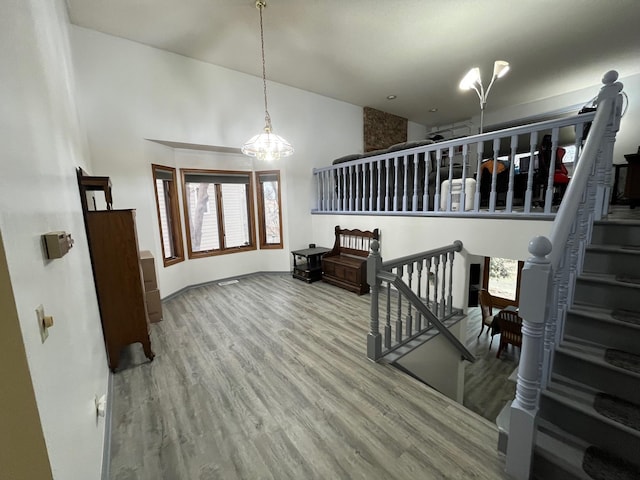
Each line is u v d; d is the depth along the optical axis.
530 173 2.62
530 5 3.05
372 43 3.73
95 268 2.19
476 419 1.70
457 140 3.11
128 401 1.94
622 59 4.27
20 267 0.76
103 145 3.38
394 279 2.24
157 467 1.45
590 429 1.32
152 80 3.71
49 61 1.56
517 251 2.77
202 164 4.61
